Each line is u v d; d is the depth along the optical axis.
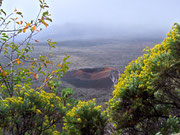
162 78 3.08
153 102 3.64
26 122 2.95
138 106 3.62
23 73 3.22
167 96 3.53
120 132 3.79
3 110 2.71
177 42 3.04
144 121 3.76
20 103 2.85
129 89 3.65
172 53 3.09
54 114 3.28
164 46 3.91
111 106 3.76
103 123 3.67
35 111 2.91
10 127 2.89
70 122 3.62
